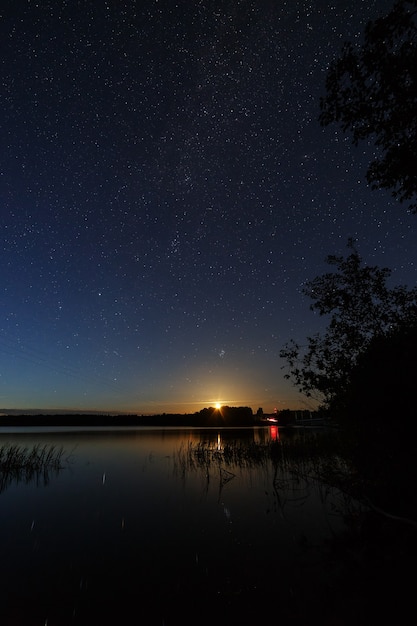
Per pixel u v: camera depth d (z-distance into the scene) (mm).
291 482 14992
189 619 5203
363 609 5242
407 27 4766
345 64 5359
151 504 11820
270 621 5109
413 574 6145
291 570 6754
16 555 7633
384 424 8203
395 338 8227
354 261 9516
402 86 5109
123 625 5051
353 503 11086
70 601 5734
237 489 14047
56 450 27312
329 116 5734
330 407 9516
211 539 8508
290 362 10070
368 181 6012
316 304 9906
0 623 5086
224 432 61688
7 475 16859
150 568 6957
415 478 7520
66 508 11328
